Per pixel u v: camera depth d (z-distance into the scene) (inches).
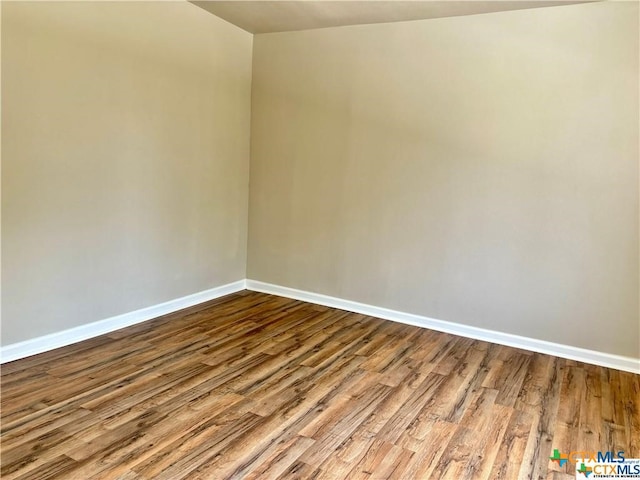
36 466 78.0
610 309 129.7
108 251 136.5
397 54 152.8
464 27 141.9
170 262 157.9
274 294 187.3
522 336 141.8
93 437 86.9
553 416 101.3
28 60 111.0
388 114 156.4
